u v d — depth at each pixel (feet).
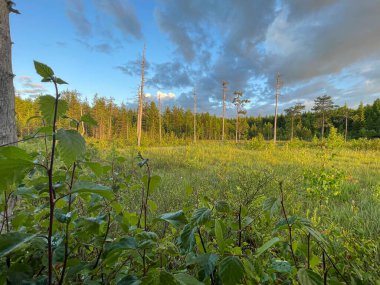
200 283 2.34
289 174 21.62
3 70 7.54
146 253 3.41
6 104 7.56
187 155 42.78
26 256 3.15
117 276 3.49
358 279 3.37
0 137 7.36
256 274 3.57
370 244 5.73
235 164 35.27
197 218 3.18
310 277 2.56
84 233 3.33
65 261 2.79
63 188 3.19
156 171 26.37
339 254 4.31
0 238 2.30
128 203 9.00
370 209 13.32
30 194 3.25
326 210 13.34
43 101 2.38
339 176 17.69
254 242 6.57
